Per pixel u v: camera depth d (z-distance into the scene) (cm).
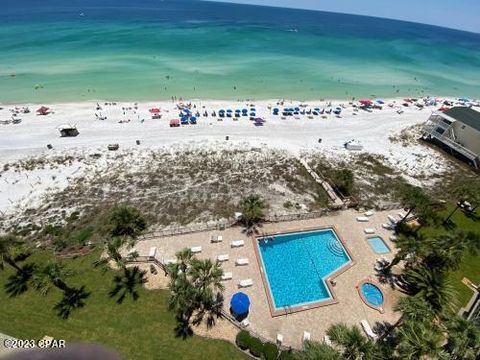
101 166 5369
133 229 3878
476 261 3775
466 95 11481
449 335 2238
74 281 3250
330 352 2059
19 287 3175
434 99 10144
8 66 10581
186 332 2797
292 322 2938
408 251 3041
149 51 13575
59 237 3853
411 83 12300
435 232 4119
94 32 16862
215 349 2681
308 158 5941
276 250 3750
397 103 9588
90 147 5934
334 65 13862
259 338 2752
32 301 3028
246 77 11112
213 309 2994
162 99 8756
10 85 9038
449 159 6231
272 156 5909
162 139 6350
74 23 19438
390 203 4759
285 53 15312
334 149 6353
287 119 7700
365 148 6475
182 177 5156
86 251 3641
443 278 2745
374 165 5853
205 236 3834
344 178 4769
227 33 19562
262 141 6481
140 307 2994
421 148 6625
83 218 4209
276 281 3372
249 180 5156
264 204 4544
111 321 2862
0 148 5788
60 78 9769
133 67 11219
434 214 4075
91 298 3069
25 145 5922
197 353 2644
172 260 3462
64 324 2827
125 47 14012
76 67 10862
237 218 4122
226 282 3269
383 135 7144
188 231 3881
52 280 2795
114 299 3064
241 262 3447
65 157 5584
